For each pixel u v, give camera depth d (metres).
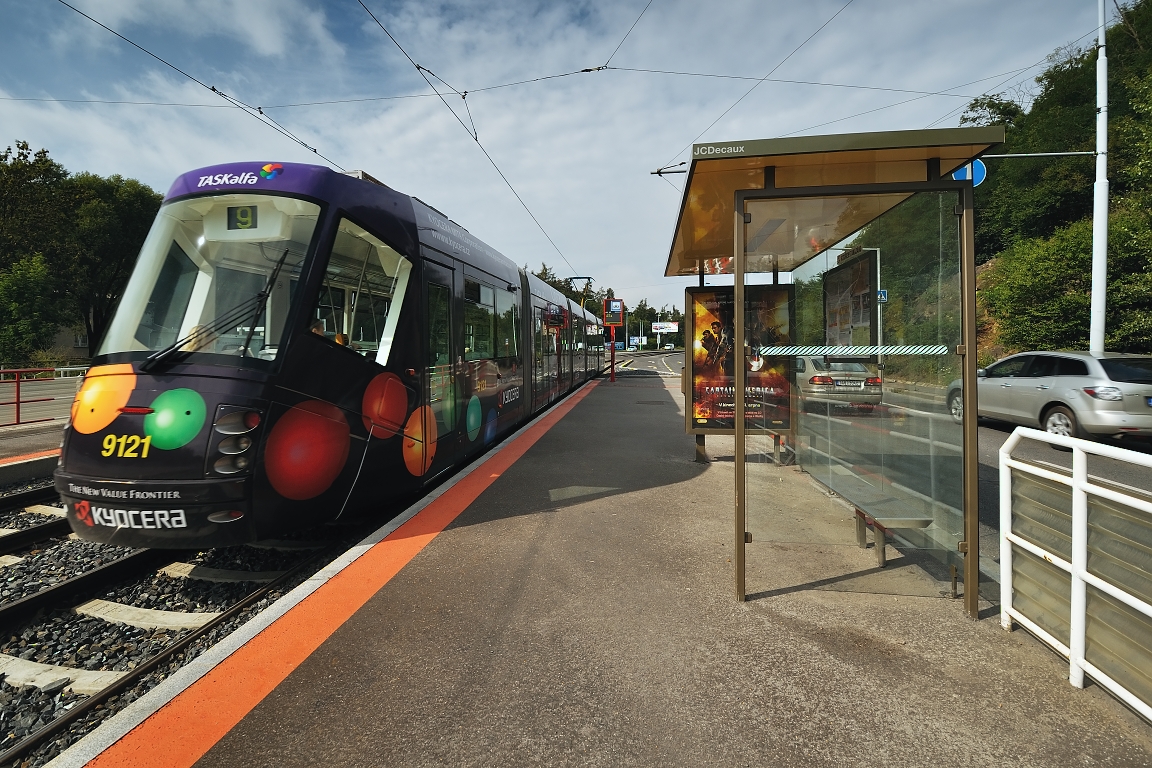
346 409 5.00
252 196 4.95
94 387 4.34
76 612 4.31
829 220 4.70
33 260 34.50
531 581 4.08
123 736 2.49
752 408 6.84
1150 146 14.30
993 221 31.31
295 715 2.64
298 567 4.93
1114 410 8.97
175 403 4.19
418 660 3.09
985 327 24.53
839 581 4.05
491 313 8.77
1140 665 2.49
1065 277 17.56
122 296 4.79
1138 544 2.49
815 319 5.96
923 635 3.31
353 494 5.13
